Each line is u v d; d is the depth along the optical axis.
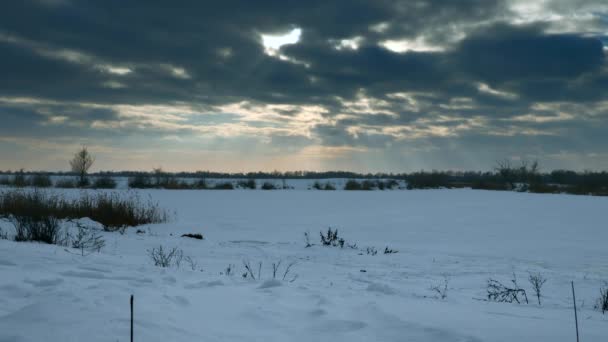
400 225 19.75
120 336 3.53
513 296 7.56
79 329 3.57
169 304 4.63
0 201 18.23
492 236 16.67
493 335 4.18
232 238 15.63
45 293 4.86
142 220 19.42
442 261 11.57
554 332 4.41
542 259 12.02
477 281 8.86
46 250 8.82
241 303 5.10
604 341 4.17
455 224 20.08
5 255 7.65
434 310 5.23
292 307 5.09
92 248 10.97
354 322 4.51
